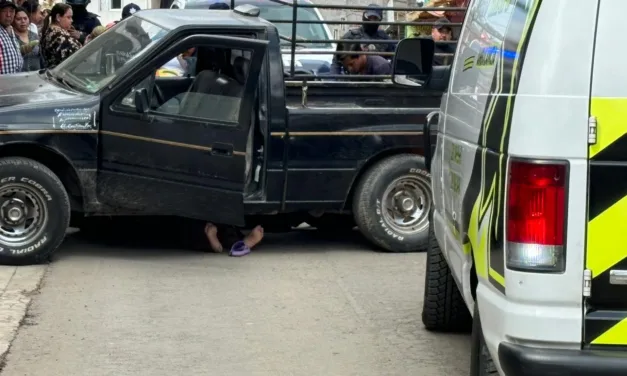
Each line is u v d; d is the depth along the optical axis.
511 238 3.58
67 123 7.52
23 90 7.96
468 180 4.35
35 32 12.71
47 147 7.49
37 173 7.48
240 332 6.16
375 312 6.69
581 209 3.49
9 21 10.66
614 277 3.50
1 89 8.02
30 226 7.58
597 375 3.50
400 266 8.07
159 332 6.12
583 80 3.47
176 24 7.84
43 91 7.92
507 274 3.60
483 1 5.02
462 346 5.97
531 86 3.53
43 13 14.42
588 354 3.52
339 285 7.41
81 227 9.09
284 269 7.89
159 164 7.74
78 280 7.29
